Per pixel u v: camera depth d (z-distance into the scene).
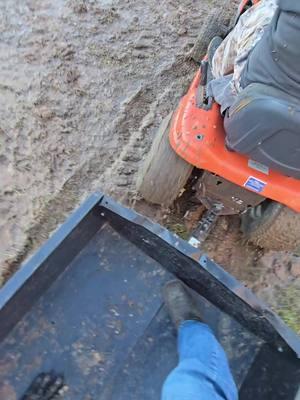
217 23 1.99
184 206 1.75
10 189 1.72
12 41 2.03
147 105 1.96
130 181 1.78
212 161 1.38
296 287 1.68
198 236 1.58
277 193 1.39
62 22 2.10
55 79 1.96
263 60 1.16
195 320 1.32
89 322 1.35
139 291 1.40
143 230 1.30
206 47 2.00
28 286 1.22
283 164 1.29
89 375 1.32
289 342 1.21
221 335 1.38
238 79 1.32
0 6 2.10
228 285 1.24
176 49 2.12
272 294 1.66
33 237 1.65
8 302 1.17
